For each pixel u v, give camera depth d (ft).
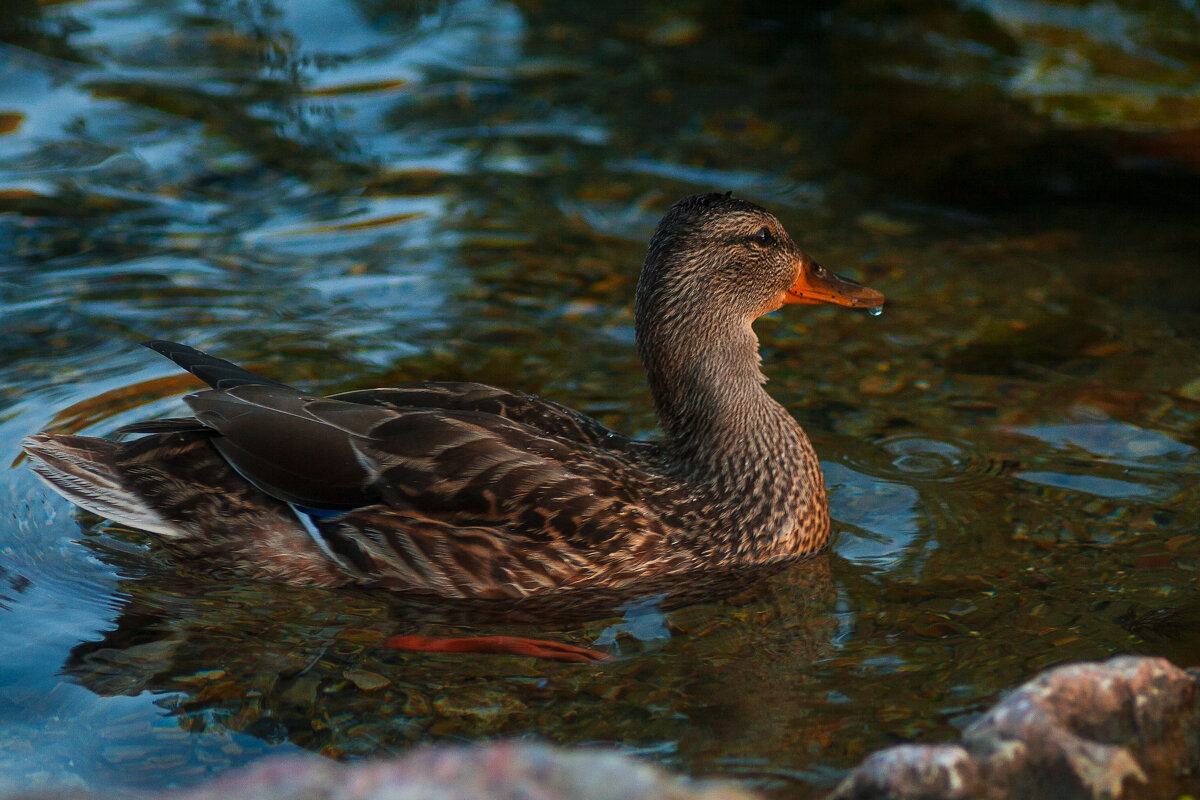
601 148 58.29
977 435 38.58
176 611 31.09
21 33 66.85
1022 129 59.62
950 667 28.27
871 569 32.65
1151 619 29.78
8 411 38.75
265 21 69.46
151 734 26.40
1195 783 22.54
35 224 50.88
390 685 28.19
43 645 29.40
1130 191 54.95
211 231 51.11
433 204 53.52
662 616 31.14
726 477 33.50
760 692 27.66
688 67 65.41
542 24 70.03
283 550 32.32
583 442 34.06
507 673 28.63
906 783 21.33
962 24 66.85
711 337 33.94
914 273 48.93
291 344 43.27
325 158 57.00
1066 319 45.47
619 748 25.73
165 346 35.40
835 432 39.01
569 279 48.24
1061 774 21.91
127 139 57.72
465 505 31.96
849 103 61.82
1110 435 38.24
